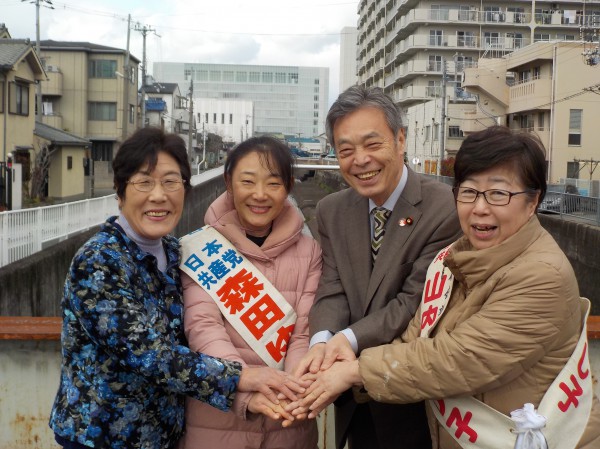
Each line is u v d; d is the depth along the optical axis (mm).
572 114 26750
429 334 2076
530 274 1830
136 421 2000
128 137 2111
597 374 2918
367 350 2059
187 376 1949
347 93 2398
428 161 35750
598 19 30266
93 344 1984
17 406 2953
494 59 30234
